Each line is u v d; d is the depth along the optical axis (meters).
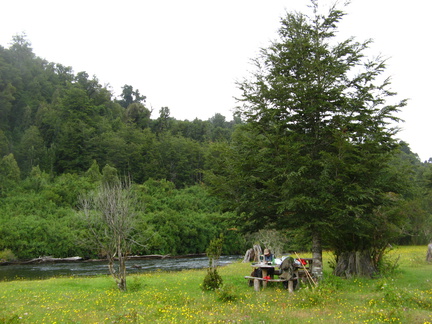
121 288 14.66
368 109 15.67
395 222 16.55
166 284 16.25
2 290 15.61
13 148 89.75
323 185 13.88
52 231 48.91
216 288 13.27
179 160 94.38
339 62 16.34
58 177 76.94
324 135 15.72
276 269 16.48
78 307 11.45
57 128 94.50
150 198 66.06
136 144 96.50
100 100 129.25
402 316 8.84
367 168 14.08
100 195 16.33
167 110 133.25
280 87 15.51
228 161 15.95
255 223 16.17
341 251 17.77
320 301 11.03
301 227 15.27
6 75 112.12
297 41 16.05
